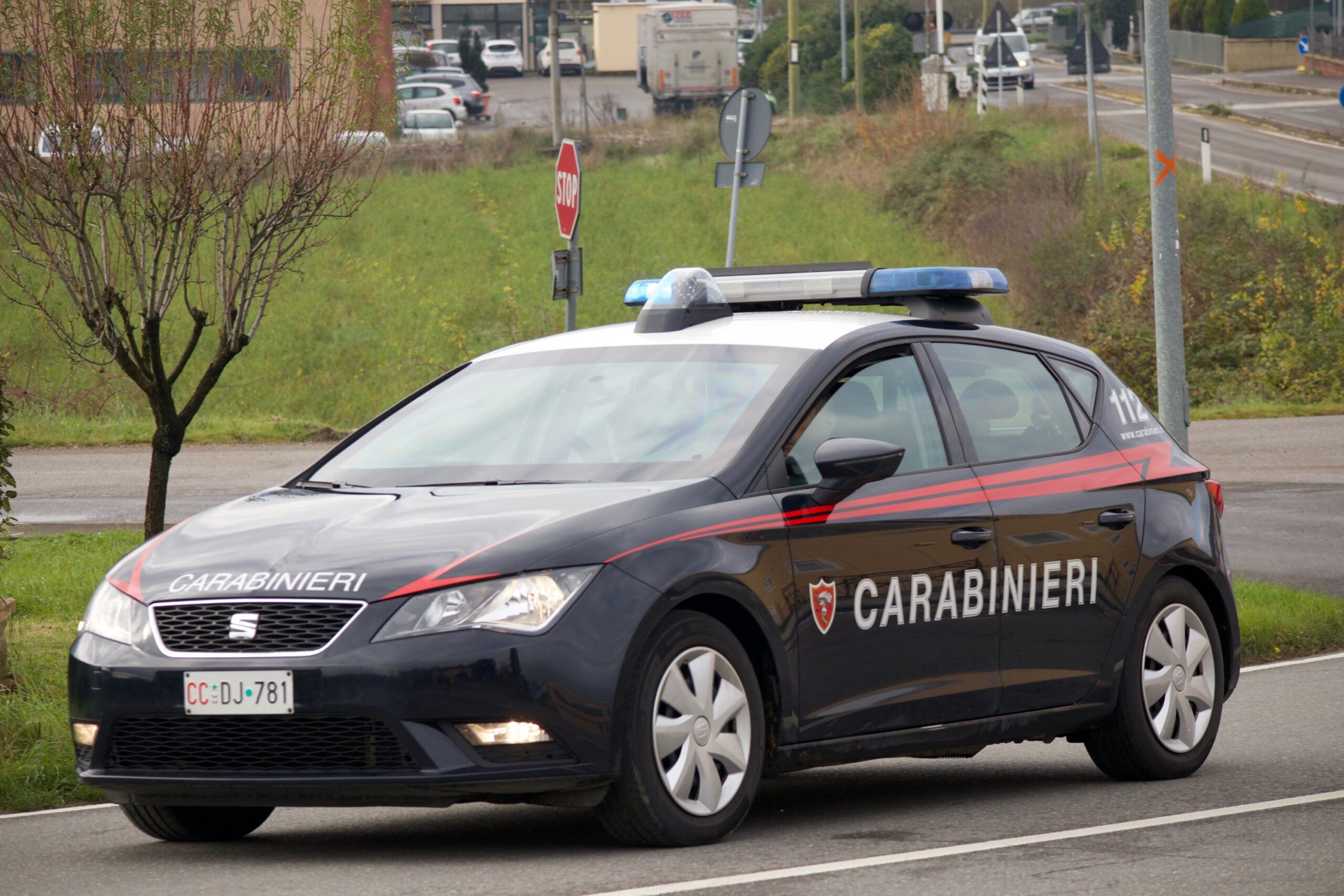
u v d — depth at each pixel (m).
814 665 18.62
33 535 45.81
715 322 21.56
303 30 30.42
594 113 178.12
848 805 21.03
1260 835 18.62
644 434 19.48
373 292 102.56
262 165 29.80
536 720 16.47
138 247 30.30
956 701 20.12
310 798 16.58
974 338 22.12
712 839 17.83
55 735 24.08
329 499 19.12
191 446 69.69
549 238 118.06
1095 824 19.48
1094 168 127.25
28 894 16.64
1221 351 91.50
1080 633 21.66
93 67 28.27
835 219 126.81
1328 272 93.25
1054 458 22.00
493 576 16.72
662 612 17.19
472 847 18.45
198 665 16.73
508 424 20.42
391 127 31.78
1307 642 34.06
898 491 19.88
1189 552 23.09
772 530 18.41
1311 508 52.38
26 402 77.00
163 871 17.67
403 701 16.27
